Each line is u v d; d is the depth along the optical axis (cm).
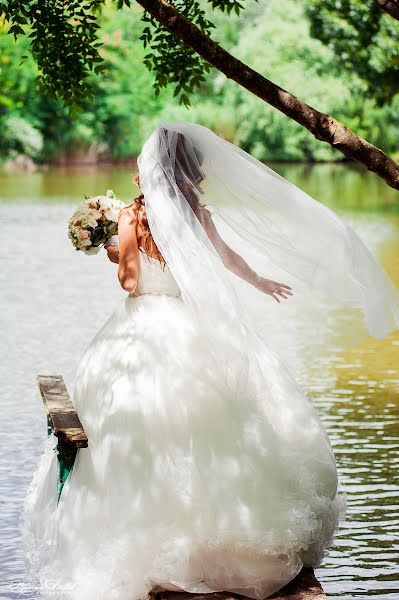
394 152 4181
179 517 399
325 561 529
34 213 2270
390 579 506
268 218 442
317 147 4456
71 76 650
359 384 887
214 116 4303
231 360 414
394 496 619
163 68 655
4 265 1588
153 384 412
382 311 453
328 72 4047
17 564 516
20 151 4169
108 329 436
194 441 405
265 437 410
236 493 401
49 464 457
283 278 453
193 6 656
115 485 404
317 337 1094
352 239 446
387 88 2673
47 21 632
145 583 397
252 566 403
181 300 433
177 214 421
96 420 417
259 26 4103
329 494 423
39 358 978
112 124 4353
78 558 403
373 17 2353
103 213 449
